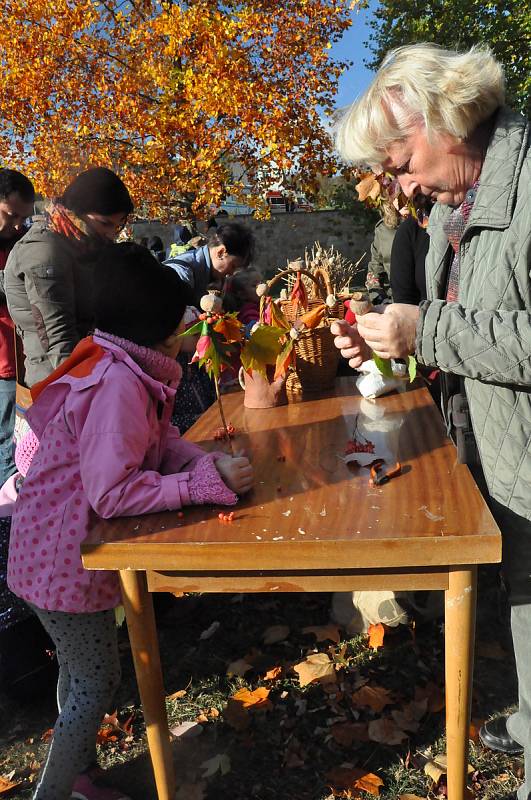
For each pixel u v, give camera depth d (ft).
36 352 7.88
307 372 8.09
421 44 4.56
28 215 9.88
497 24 37.14
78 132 31.04
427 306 4.52
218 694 7.74
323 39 30.27
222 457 5.13
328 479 5.23
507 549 5.07
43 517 5.19
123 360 4.98
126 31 32.42
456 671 4.65
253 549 4.23
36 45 30.86
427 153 4.46
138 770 6.71
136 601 4.82
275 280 7.52
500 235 4.38
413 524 4.31
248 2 29.84
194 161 29.78
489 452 4.94
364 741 6.84
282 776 6.49
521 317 4.22
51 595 5.11
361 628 8.61
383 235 12.83
